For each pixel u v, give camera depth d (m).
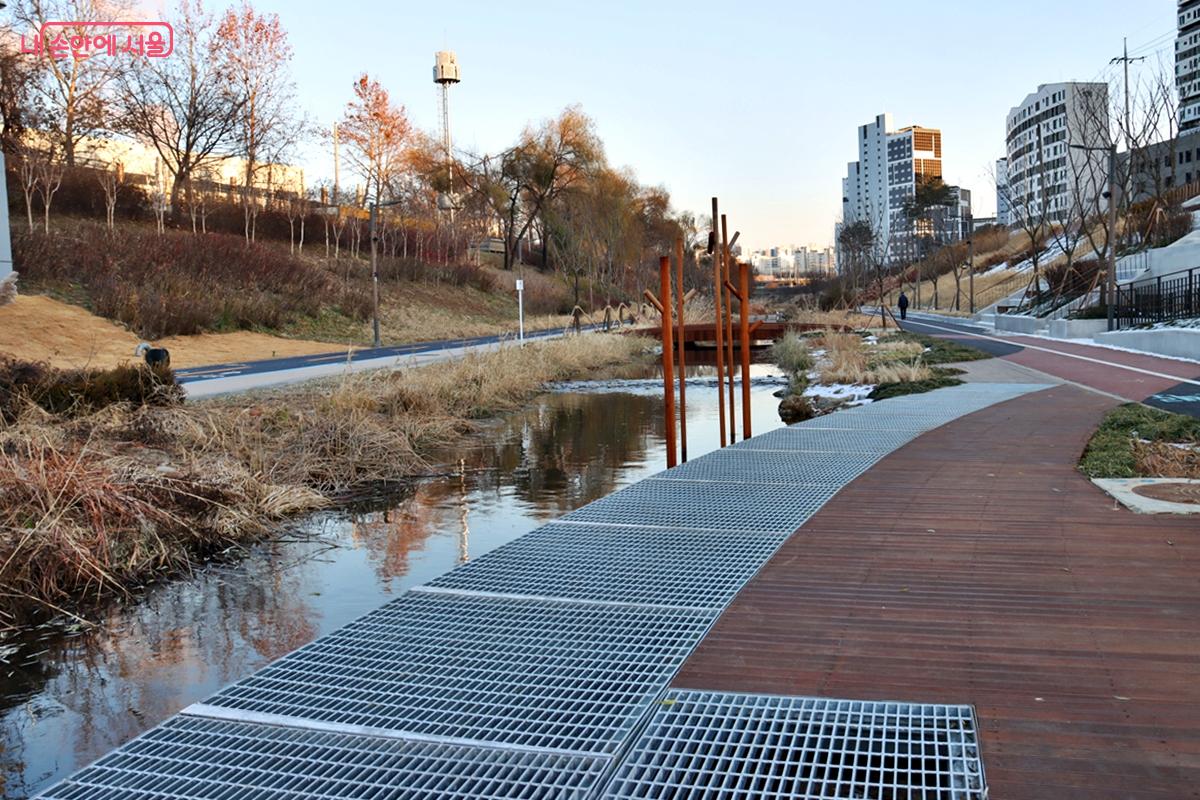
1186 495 6.14
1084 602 4.03
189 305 29.50
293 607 6.16
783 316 49.84
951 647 3.55
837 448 8.98
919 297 74.88
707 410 17.56
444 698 3.28
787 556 5.05
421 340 37.16
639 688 3.31
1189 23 95.31
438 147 65.19
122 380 12.88
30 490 6.93
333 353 29.89
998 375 16.94
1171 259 30.17
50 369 12.86
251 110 49.97
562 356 26.64
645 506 6.55
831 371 20.19
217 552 7.54
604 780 2.66
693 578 4.70
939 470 7.54
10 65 38.69
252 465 9.73
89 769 2.80
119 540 7.02
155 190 46.94
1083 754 2.62
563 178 63.22
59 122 42.59
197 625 5.80
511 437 14.42
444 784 2.67
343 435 11.46
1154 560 4.66
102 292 28.14
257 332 32.41
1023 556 4.83
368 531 8.34
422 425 13.98
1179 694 3.02
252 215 47.75
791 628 3.87
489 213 67.81
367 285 45.00
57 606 6.14
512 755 2.84
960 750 2.68
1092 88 47.69
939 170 190.75
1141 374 16.31
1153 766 2.53
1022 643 3.56
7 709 4.56
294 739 2.98
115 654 5.31
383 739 2.97
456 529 8.42
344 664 3.64
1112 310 26.52
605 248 62.59
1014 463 7.75
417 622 4.14
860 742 2.78
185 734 3.04
